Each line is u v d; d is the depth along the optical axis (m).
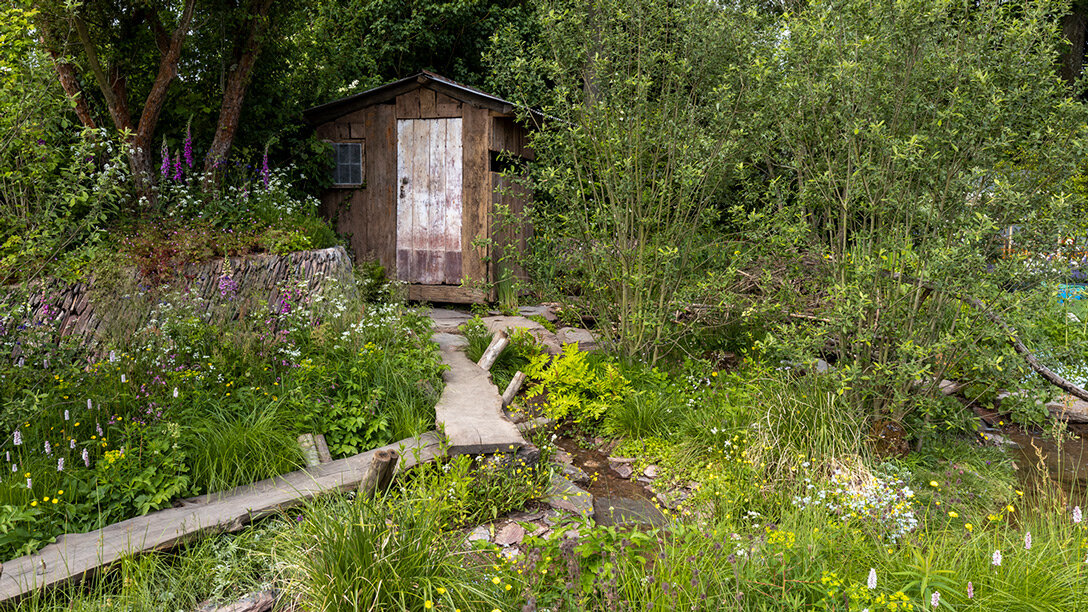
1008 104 4.84
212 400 4.93
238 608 3.31
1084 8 12.09
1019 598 3.12
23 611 3.15
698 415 5.48
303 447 4.76
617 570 3.18
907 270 5.40
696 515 4.36
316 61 11.37
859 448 4.82
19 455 4.15
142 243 6.98
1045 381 6.03
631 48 6.81
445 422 5.03
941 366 5.32
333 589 3.13
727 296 6.72
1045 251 5.02
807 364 5.22
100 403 4.71
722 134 6.61
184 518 3.85
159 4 8.30
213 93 9.39
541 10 6.82
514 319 8.53
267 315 6.35
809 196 5.57
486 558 3.61
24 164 5.03
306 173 10.16
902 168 5.11
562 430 5.89
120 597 3.29
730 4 6.67
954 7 5.20
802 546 3.39
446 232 9.91
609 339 7.20
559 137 6.97
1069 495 4.84
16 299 4.97
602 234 6.91
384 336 6.32
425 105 9.84
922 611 2.99
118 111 7.95
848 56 5.28
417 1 13.64
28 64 4.91
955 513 4.29
